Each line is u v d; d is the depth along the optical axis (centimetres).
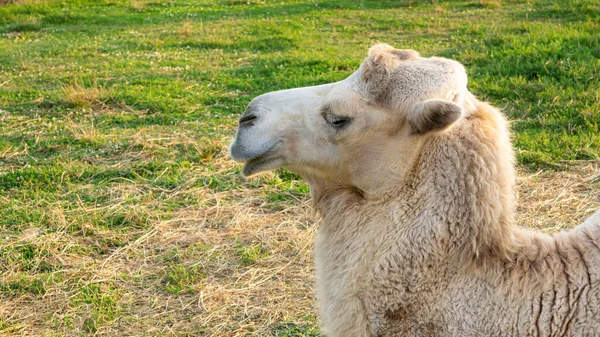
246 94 1153
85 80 1259
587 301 301
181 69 1334
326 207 349
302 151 344
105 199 725
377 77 326
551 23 1543
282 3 2131
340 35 1658
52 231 650
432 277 314
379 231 324
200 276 573
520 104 985
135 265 598
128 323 517
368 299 322
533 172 758
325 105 336
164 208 700
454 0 1984
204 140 880
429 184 318
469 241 311
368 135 326
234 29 1752
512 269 309
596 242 314
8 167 818
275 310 525
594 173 730
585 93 955
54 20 1981
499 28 1515
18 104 1102
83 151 867
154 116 1018
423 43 1510
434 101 301
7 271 582
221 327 509
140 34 1755
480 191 312
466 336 308
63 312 531
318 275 349
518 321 304
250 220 666
